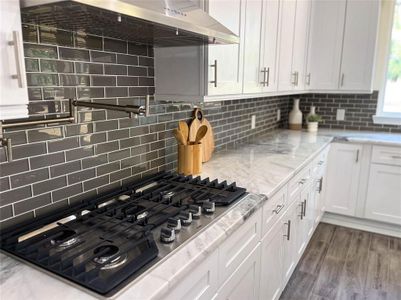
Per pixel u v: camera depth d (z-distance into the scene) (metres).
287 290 2.34
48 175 1.23
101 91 1.42
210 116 2.31
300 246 2.51
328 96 3.71
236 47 1.78
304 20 2.98
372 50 3.10
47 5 0.81
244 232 1.40
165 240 1.07
